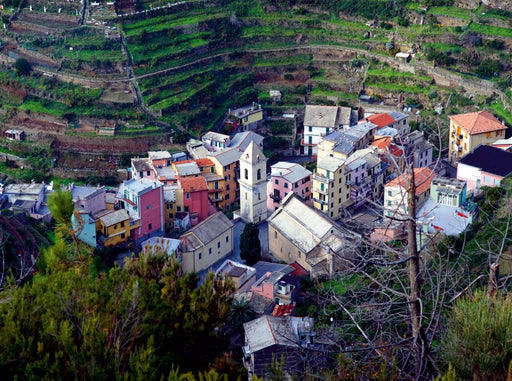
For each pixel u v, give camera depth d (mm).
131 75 150500
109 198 114875
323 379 34406
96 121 144375
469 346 30469
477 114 128875
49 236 110750
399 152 123938
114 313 36344
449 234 88750
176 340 41344
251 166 111688
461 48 148375
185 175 120812
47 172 139000
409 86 149500
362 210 115812
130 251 105688
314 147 144000
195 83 152250
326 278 91688
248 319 82062
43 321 37312
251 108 150500
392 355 32219
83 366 33312
